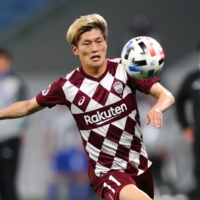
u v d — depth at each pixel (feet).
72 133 147.02
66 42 181.27
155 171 140.05
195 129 115.44
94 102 73.36
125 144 74.18
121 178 73.20
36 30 183.42
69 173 148.56
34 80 178.50
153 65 68.13
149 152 138.51
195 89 116.67
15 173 122.52
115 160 74.38
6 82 122.62
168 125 141.18
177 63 178.50
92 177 75.92
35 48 181.37
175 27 181.88
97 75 73.56
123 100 73.15
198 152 115.34
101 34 72.28
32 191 171.22
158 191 140.77
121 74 73.56
